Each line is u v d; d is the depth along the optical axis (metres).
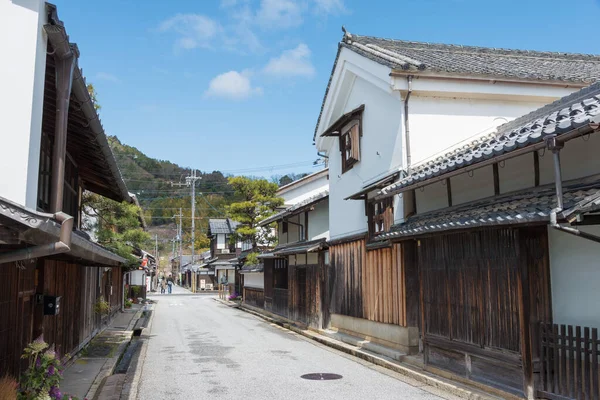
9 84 5.74
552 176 8.14
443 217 9.80
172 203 94.38
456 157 9.75
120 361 13.65
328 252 19.06
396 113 13.23
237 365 12.58
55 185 5.99
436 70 12.62
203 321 25.38
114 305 26.98
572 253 7.53
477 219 7.80
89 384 10.10
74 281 13.14
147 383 10.41
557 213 6.10
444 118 13.17
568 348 6.97
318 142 19.77
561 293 7.70
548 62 16.91
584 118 5.98
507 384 7.98
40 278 9.04
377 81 13.89
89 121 7.70
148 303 41.25
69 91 6.14
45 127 8.90
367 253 14.80
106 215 17.83
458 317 9.44
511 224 7.06
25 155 5.72
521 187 8.87
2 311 6.54
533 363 7.57
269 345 16.50
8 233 4.32
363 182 15.43
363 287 15.08
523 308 7.64
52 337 10.23
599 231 7.03
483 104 13.58
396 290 12.82
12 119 5.72
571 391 6.88
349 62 15.71
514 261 7.87
